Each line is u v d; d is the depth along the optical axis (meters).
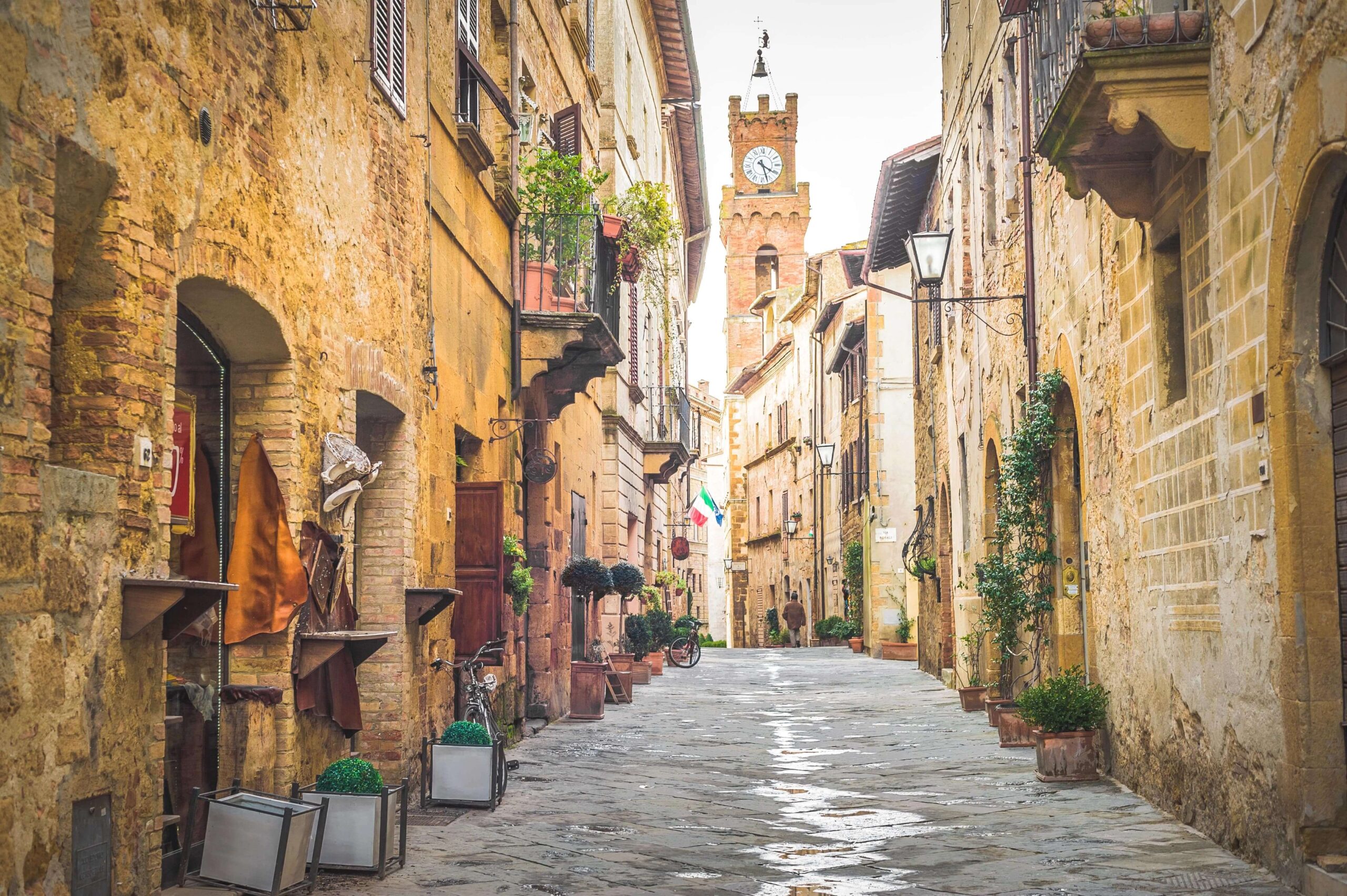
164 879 6.40
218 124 6.62
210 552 7.57
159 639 5.86
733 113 71.12
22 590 4.80
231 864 6.34
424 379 10.77
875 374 34.47
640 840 8.32
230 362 7.71
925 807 9.70
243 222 6.95
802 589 50.62
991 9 16.41
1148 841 8.20
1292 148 6.61
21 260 4.84
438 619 11.26
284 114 7.59
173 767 7.05
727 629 78.62
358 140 9.08
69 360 5.59
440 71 11.70
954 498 21.69
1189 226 8.45
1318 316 6.81
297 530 7.73
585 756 12.91
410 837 8.29
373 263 9.38
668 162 36.31
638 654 25.12
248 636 7.48
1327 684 6.75
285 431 7.68
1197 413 8.40
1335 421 6.78
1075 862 7.58
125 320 5.66
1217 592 8.06
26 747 4.82
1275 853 7.10
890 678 25.56
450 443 11.77
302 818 6.48
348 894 6.61
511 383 14.77
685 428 33.69
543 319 14.97
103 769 5.37
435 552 11.16
